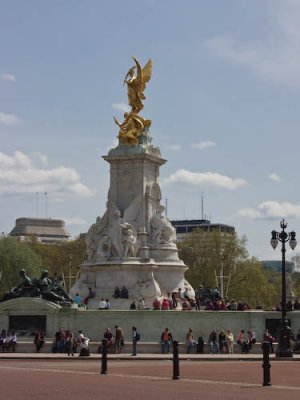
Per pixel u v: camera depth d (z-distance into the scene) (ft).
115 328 252.62
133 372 165.07
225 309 289.12
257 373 164.25
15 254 520.01
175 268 310.65
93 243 316.19
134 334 237.25
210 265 535.60
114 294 298.97
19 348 253.44
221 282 501.97
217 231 547.08
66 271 592.60
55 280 276.21
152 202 318.04
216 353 250.78
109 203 317.01
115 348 247.70
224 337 251.80
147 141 324.60
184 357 228.02
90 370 170.50
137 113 327.47
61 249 619.26
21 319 265.95
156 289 299.17
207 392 123.95
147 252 309.22
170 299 302.86
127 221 313.12
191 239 547.08
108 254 308.40
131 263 304.09
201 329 267.59
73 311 263.90
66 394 121.08
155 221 315.58
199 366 188.44
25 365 189.88
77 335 262.88
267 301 556.51
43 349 251.19
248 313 271.69
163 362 206.69
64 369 173.99
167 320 265.34
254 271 539.70
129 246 306.55
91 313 263.90
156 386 133.49
